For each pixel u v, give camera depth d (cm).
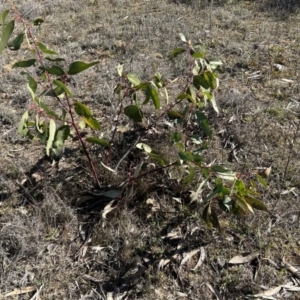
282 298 94
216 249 104
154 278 97
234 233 107
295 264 100
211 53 187
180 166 117
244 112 150
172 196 116
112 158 127
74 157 130
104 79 171
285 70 174
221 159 129
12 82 171
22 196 118
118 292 96
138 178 115
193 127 141
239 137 136
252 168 126
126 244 103
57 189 118
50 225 109
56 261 102
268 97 159
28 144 137
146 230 107
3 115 149
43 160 130
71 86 167
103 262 101
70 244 106
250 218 109
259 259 101
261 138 137
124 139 134
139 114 101
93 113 152
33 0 247
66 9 236
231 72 175
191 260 101
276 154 130
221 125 143
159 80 107
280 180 122
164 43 195
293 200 116
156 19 216
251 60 181
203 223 109
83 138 137
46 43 200
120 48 194
